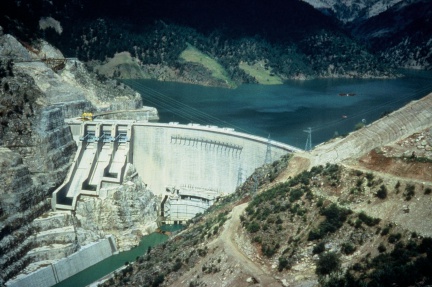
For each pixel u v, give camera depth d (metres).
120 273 142.00
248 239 116.06
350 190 111.56
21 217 168.62
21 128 185.88
